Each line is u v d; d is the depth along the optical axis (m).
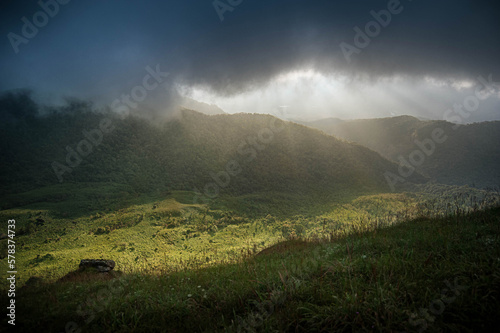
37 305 5.42
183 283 5.95
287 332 3.58
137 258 69.56
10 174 164.62
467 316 3.27
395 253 5.34
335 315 3.52
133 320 4.34
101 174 169.38
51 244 86.69
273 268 5.84
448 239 5.68
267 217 114.81
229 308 4.39
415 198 137.12
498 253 4.52
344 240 7.84
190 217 108.75
